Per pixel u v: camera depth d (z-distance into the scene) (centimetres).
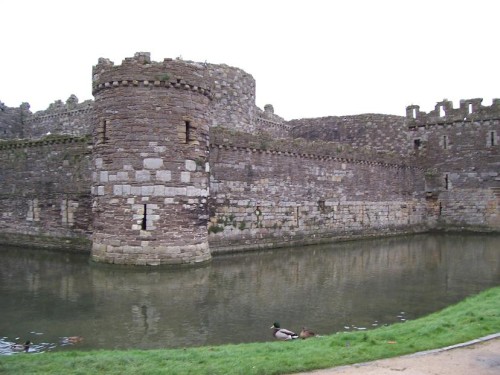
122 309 1481
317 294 1742
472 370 894
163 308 1504
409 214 4097
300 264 2388
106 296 1634
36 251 2648
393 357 975
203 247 2262
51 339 1210
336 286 1884
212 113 3150
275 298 1669
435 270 2258
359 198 3616
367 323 1394
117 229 2123
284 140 3025
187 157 2186
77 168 2688
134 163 2114
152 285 1802
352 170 3562
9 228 3016
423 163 4278
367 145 4534
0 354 1073
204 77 2259
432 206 4259
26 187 2941
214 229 2642
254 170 2858
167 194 2128
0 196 3075
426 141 4281
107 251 2145
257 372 891
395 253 2828
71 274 1972
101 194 2167
